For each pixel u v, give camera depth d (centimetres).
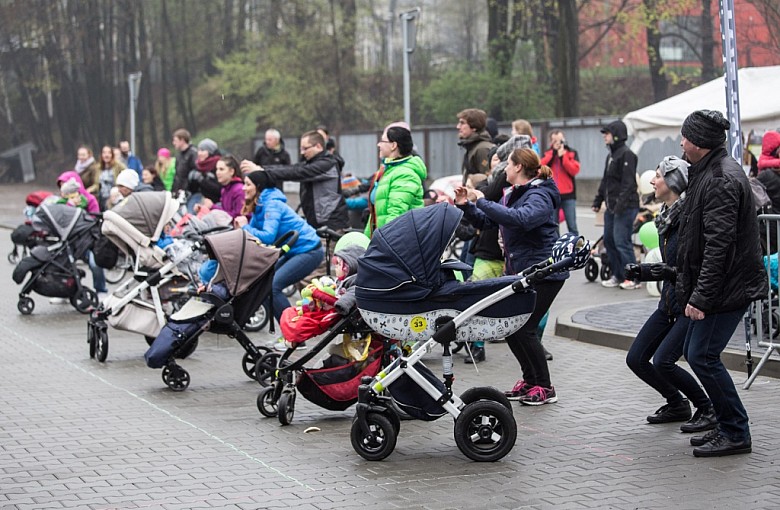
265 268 1131
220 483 784
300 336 958
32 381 1191
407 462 838
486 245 1208
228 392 1126
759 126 1770
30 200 1945
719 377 822
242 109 7006
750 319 1097
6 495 759
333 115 6181
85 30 7669
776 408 977
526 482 773
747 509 695
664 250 899
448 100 5675
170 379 1130
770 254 1166
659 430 918
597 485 760
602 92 5703
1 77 8225
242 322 1148
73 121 8050
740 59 4388
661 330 919
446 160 4634
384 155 1198
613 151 1767
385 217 1188
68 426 973
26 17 7581
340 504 728
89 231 1723
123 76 7825
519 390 1038
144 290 1298
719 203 795
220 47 7506
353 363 969
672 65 5597
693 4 4934
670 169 885
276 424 976
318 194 1480
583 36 5656
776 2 4256
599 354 1274
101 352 1300
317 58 6147
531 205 983
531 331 1017
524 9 5300
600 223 2216
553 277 995
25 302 1733
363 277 843
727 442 827
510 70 5481
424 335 845
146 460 852
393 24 6494
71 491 768
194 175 1991
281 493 757
